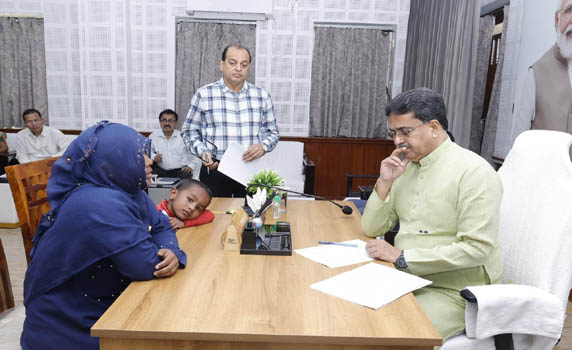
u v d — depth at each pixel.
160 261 1.37
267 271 1.45
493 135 4.04
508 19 3.80
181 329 1.05
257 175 2.27
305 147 5.86
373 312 1.17
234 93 3.03
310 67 5.76
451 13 3.88
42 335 1.29
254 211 2.00
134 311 1.13
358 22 5.65
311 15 5.65
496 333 1.39
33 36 5.81
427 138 1.65
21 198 1.90
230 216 2.17
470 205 1.55
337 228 2.00
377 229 1.87
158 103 5.82
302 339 1.04
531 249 1.60
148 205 1.56
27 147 5.19
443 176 1.65
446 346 1.45
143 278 1.32
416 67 5.06
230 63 2.93
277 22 5.65
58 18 5.78
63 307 1.29
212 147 3.01
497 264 1.61
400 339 1.04
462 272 1.61
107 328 1.04
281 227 1.94
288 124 5.88
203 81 5.68
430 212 1.67
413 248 1.69
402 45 5.70
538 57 3.28
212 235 1.84
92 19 5.54
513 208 1.72
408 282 1.38
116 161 1.31
